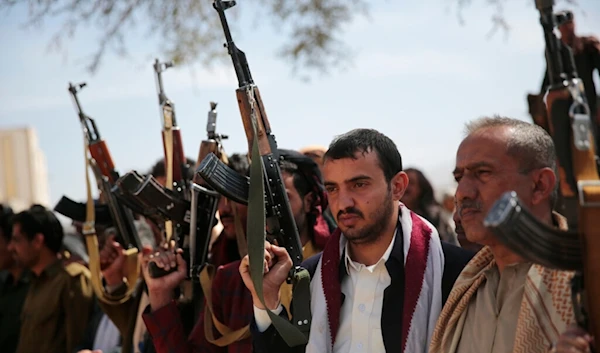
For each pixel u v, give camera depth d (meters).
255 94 4.09
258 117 4.08
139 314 5.73
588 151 2.65
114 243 6.04
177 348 4.71
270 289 3.95
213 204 4.84
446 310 3.48
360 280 3.89
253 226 3.62
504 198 2.56
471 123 3.42
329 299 3.90
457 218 4.33
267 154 4.07
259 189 3.62
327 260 4.00
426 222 3.99
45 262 7.09
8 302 7.66
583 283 2.82
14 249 7.08
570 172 2.69
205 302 4.69
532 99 4.28
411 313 3.74
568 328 2.74
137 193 4.84
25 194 22.81
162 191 4.88
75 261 7.51
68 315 6.84
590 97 4.29
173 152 5.22
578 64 4.32
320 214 5.05
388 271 3.84
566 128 2.70
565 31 4.35
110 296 5.92
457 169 3.33
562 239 2.67
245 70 4.10
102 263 6.07
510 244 2.57
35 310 6.95
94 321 6.73
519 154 3.21
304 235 4.92
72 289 6.91
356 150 3.80
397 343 3.73
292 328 3.73
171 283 4.83
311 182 4.97
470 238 3.24
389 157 3.85
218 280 4.64
